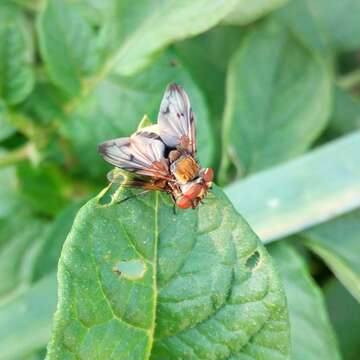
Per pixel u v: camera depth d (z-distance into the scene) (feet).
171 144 0.23
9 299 0.33
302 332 0.29
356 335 0.34
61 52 0.31
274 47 0.35
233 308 0.19
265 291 0.19
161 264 0.20
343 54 0.41
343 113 0.38
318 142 0.38
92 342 0.19
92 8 0.34
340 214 0.31
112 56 0.31
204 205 0.20
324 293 0.35
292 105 0.35
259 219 0.31
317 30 0.40
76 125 0.33
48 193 0.36
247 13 0.33
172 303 0.20
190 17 0.29
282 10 0.40
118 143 0.22
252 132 0.34
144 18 0.30
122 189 0.20
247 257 0.19
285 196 0.31
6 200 0.36
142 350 0.20
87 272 0.19
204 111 0.32
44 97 0.33
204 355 0.20
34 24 0.37
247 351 0.19
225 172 0.33
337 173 0.32
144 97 0.33
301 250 0.36
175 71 0.33
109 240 0.19
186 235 0.20
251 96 0.35
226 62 0.39
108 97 0.33
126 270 0.19
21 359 0.30
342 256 0.31
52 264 0.32
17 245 0.36
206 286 0.20
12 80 0.32
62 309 0.18
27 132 0.34
